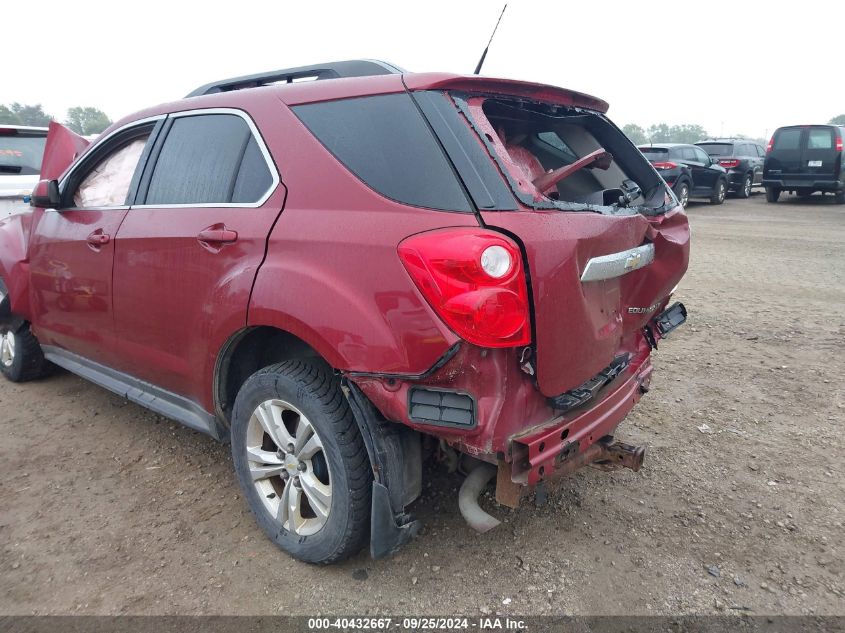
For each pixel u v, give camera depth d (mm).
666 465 3436
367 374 2191
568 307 2195
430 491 3125
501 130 2914
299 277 2352
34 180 7121
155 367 3205
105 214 3412
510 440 2111
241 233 2594
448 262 2002
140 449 3684
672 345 5371
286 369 2535
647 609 2408
